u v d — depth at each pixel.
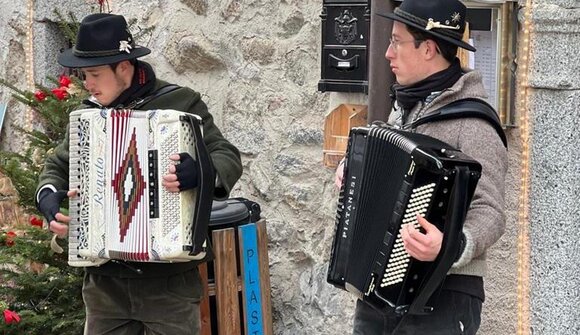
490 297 4.95
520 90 4.79
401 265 3.87
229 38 6.16
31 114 7.84
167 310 4.76
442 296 4.04
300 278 5.84
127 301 4.79
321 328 5.68
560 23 4.63
